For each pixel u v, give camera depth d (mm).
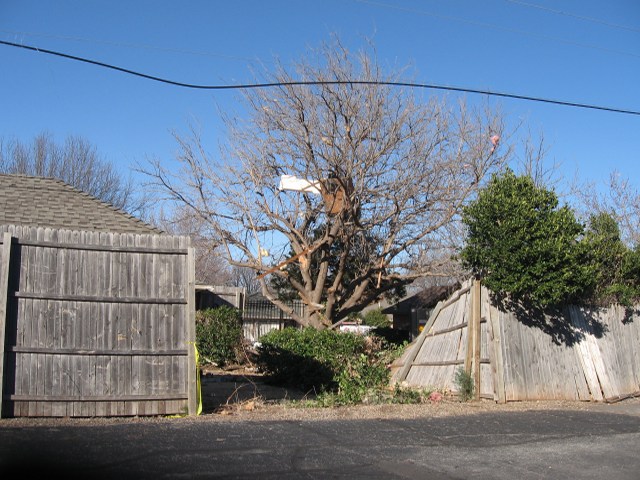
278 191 22391
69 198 12844
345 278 24453
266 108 21625
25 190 12641
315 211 22516
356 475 6602
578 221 13156
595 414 10750
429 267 22375
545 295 12000
